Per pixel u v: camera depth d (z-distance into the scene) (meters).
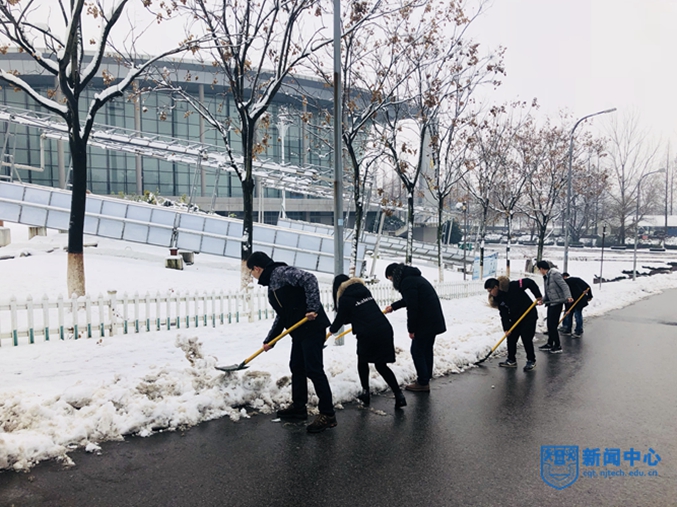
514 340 8.35
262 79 20.55
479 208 31.41
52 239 20.72
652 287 25.91
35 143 46.66
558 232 84.50
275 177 29.00
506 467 4.29
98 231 20.25
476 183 31.36
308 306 5.17
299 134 48.16
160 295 9.73
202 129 48.78
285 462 4.33
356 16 13.99
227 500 3.65
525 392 6.75
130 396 5.11
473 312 14.79
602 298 19.91
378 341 5.82
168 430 4.99
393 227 54.28
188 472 4.09
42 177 47.03
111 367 6.93
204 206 51.91
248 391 5.77
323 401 5.16
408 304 6.51
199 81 44.25
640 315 16.02
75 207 10.99
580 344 10.82
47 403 4.80
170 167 51.47
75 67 10.99
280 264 5.48
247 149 14.30
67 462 4.20
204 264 20.00
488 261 24.31
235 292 11.05
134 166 49.44
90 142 27.78
